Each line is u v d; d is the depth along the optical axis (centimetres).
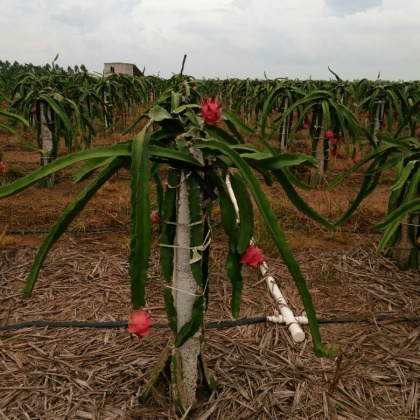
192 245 145
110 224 371
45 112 461
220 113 144
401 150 274
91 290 260
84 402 173
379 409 175
